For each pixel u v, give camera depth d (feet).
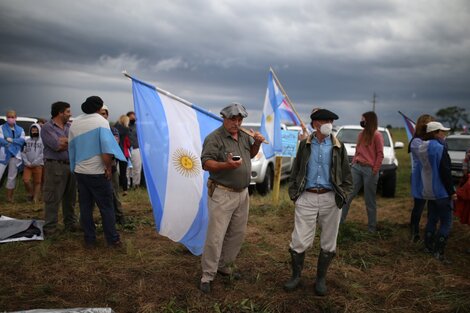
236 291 12.82
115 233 16.49
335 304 12.18
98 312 10.26
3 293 12.10
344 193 12.12
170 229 15.70
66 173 17.90
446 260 16.24
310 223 12.59
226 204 12.33
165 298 12.11
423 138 16.83
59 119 17.84
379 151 19.26
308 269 14.88
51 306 11.43
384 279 14.28
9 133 26.14
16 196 28.53
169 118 16.03
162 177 15.72
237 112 12.00
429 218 17.25
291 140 24.72
